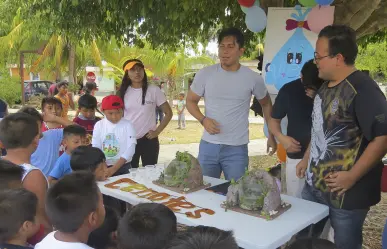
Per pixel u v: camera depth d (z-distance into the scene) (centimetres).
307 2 371
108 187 285
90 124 478
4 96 1903
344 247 243
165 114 448
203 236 126
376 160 220
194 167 281
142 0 402
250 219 226
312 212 238
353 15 455
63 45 1886
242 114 346
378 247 372
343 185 228
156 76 2094
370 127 218
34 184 226
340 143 232
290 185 336
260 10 406
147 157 444
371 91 219
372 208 478
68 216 173
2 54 2002
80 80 2352
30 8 520
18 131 236
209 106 350
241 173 346
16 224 176
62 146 368
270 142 385
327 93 238
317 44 235
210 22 601
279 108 319
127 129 370
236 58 337
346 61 228
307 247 161
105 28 536
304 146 319
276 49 393
